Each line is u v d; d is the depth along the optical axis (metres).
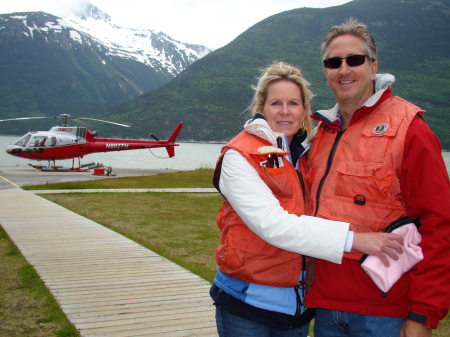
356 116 2.20
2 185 19.30
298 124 2.40
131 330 4.13
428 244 1.88
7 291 5.27
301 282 2.22
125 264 6.57
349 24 2.32
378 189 2.00
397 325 2.05
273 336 2.32
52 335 4.05
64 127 28.52
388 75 2.26
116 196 16.36
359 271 2.04
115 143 28.94
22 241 8.02
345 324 2.12
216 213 13.08
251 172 2.12
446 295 1.83
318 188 2.21
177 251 8.02
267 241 2.00
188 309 4.71
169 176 26.39
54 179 22.75
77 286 5.46
